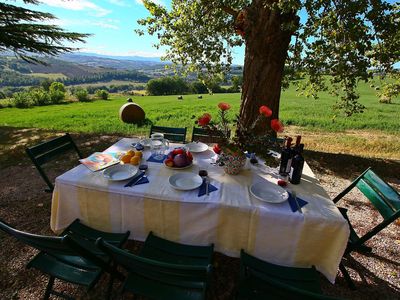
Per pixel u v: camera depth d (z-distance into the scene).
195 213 2.01
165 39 6.83
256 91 5.00
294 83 6.23
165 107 18.31
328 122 11.38
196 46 6.52
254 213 1.90
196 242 2.12
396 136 9.18
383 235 3.23
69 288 2.30
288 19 4.42
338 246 1.84
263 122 5.00
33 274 2.44
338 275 2.54
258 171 2.58
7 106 22.78
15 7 8.58
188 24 6.12
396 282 2.48
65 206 2.30
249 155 2.93
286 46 4.78
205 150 3.10
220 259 2.63
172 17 6.20
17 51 9.02
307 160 5.73
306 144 7.51
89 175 2.32
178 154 2.61
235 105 19.16
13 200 3.77
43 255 2.02
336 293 2.33
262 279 1.26
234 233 2.01
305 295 1.15
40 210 3.50
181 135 3.94
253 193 2.09
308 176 2.53
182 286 1.69
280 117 12.73
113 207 2.16
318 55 4.14
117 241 2.11
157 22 6.33
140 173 2.41
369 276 2.55
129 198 2.09
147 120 11.65
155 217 2.10
